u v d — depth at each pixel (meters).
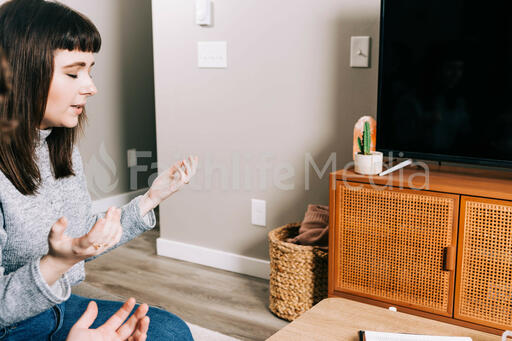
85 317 0.71
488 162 1.56
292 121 2.17
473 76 1.54
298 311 1.89
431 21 1.58
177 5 2.41
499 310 1.43
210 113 2.40
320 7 2.02
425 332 1.09
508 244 1.38
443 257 1.49
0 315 0.74
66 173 1.08
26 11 0.86
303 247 1.84
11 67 0.85
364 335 1.01
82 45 0.90
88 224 1.17
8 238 0.94
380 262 1.61
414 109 1.66
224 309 2.04
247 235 2.40
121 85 3.36
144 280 2.34
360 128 1.74
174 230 2.64
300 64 2.11
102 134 3.25
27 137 0.89
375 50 1.92
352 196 1.62
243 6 2.21
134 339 0.73
